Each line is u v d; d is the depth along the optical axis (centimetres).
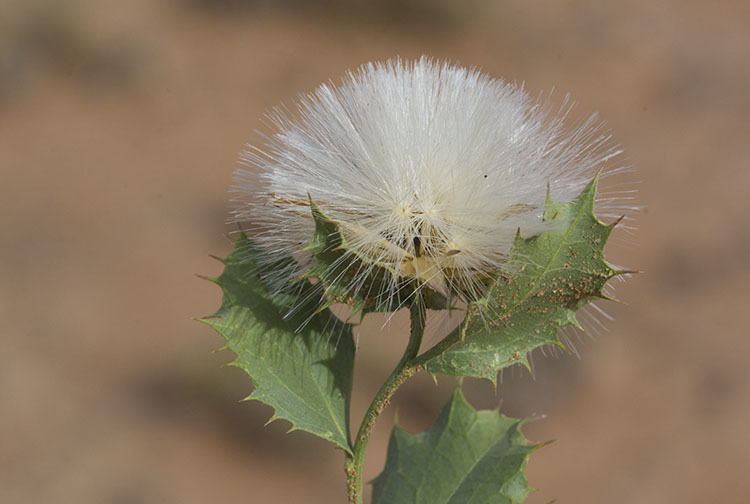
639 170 100
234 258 19
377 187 19
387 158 19
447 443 20
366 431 19
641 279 84
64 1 110
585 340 72
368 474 57
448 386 63
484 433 20
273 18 125
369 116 19
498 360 19
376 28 124
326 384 19
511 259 18
